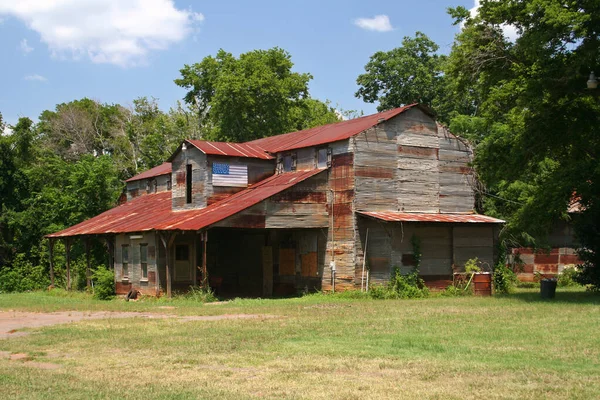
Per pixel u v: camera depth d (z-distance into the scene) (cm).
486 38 2919
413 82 5722
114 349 1572
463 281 3288
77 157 7638
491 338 1630
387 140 3328
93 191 5038
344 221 3219
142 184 4900
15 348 1619
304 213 3225
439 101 5609
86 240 3947
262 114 5881
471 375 1210
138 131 6894
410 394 1071
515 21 2838
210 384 1172
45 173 5472
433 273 3231
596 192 2794
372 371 1261
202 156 3525
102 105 8156
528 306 2384
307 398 1057
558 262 4144
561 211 2791
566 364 1299
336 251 3244
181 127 6500
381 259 3147
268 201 3116
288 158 3628
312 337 1681
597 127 2866
